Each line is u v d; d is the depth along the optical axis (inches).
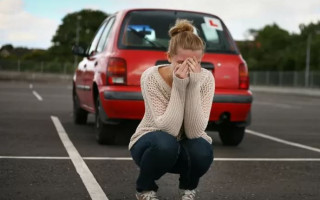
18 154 242.2
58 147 267.4
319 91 1713.8
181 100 132.6
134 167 217.6
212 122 277.7
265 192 178.5
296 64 3294.8
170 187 183.8
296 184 191.5
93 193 170.9
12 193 168.6
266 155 257.3
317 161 241.6
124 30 280.2
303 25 3897.6
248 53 4020.7
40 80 2155.5
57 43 4468.5
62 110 500.7
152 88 137.3
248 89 282.7
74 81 378.6
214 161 237.3
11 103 571.5
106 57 278.8
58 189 175.6
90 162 226.5
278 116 514.3
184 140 140.6
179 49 130.6
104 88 270.4
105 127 273.6
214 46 283.4
